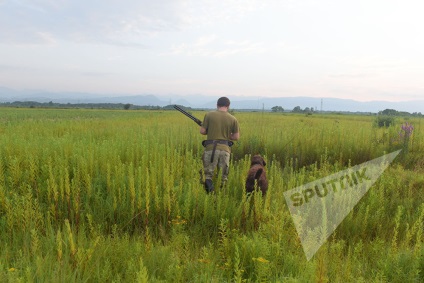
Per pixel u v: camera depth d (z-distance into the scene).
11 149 7.10
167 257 3.20
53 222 4.37
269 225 3.86
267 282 2.86
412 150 9.19
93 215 4.50
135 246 3.42
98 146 7.55
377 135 10.58
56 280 2.64
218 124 5.84
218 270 3.07
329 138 9.43
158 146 8.18
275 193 5.19
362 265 3.33
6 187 5.07
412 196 5.77
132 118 26.77
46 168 5.71
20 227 3.90
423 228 4.23
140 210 4.60
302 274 2.84
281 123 18.52
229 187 5.79
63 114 41.34
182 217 4.58
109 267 2.94
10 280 2.47
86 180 5.23
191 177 6.05
